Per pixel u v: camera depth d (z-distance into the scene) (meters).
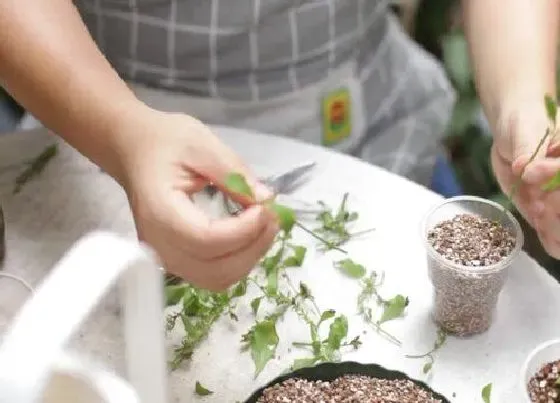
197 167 0.84
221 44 1.15
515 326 0.89
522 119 0.93
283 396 0.82
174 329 0.89
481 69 1.04
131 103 0.90
